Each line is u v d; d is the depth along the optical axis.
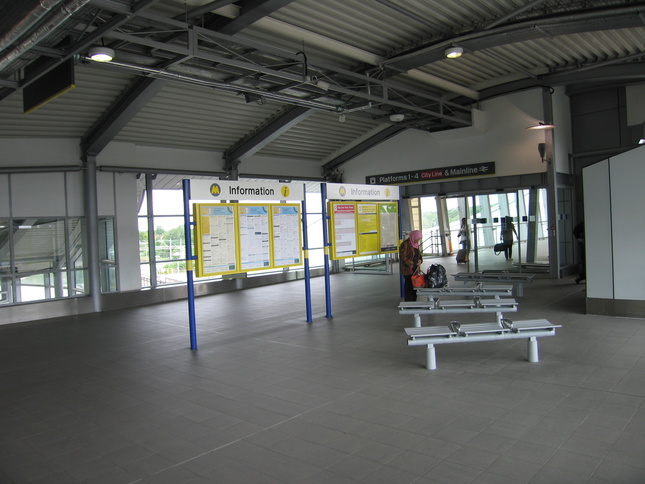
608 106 14.88
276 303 13.08
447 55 10.48
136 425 5.08
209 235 8.75
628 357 6.42
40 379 7.05
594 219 8.96
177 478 3.88
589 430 4.31
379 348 7.64
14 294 12.05
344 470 3.85
